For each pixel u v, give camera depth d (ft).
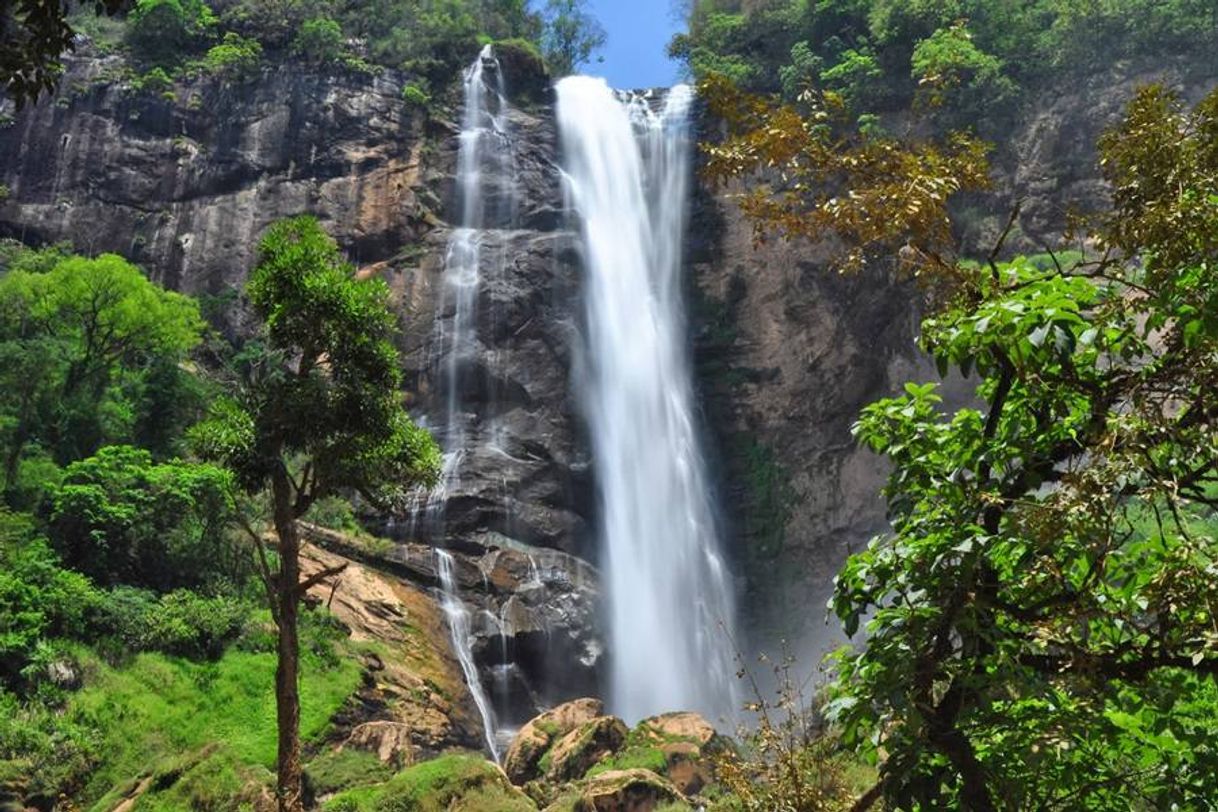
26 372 104.58
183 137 154.71
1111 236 14.58
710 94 18.51
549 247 147.43
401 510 53.88
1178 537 13.87
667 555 133.80
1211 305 13.19
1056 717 13.64
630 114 164.76
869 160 17.69
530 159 159.43
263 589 95.66
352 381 50.16
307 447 51.80
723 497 140.87
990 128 140.56
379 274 145.59
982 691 13.43
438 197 155.43
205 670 82.74
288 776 43.98
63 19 20.08
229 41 164.25
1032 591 13.87
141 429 110.22
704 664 127.75
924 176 16.63
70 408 107.14
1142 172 14.66
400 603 106.63
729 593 135.44
